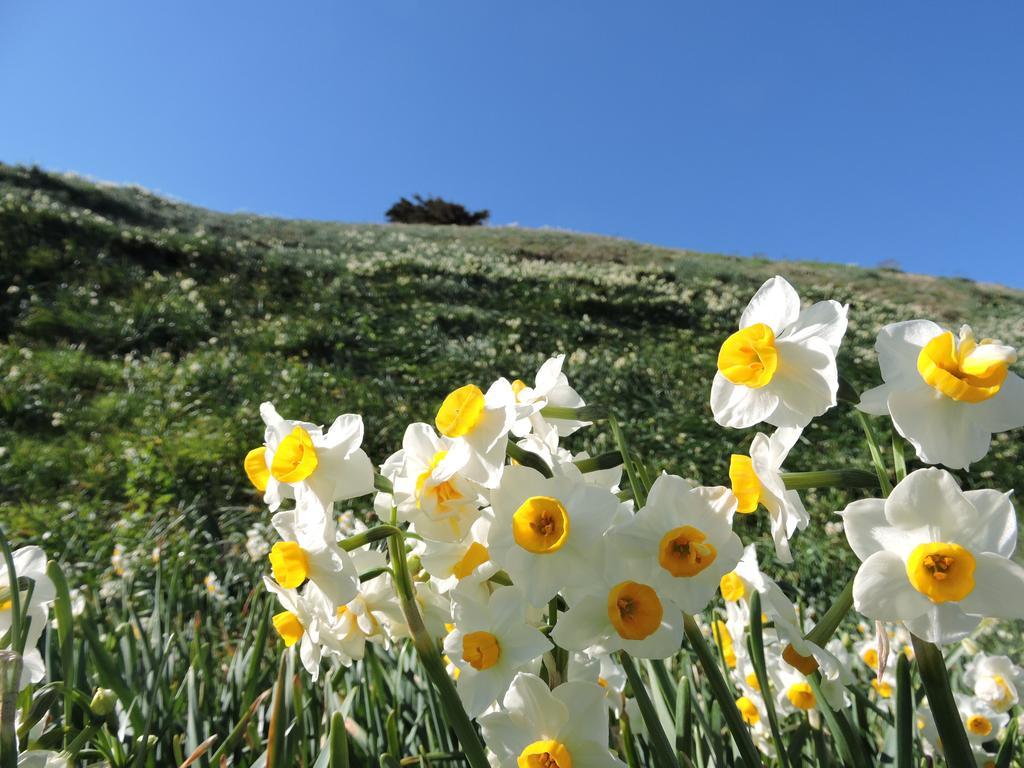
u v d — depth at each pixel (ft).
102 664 4.48
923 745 5.01
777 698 4.77
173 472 18.01
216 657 8.30
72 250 36.70
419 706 5.30
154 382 24.77
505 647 3.07
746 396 3.01
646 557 2.83
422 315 38.58
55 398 22.80
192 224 62.80
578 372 30.50
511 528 2.90
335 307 37.78
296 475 3.07
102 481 17.97
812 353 2.86
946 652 7.25
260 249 51.34
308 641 3.51
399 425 23.53
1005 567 2.37
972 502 2.44
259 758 4.24
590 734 2.97
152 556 12.33
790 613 3.32
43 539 14.10
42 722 3.62
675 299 48.73
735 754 4.50
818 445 23.11
